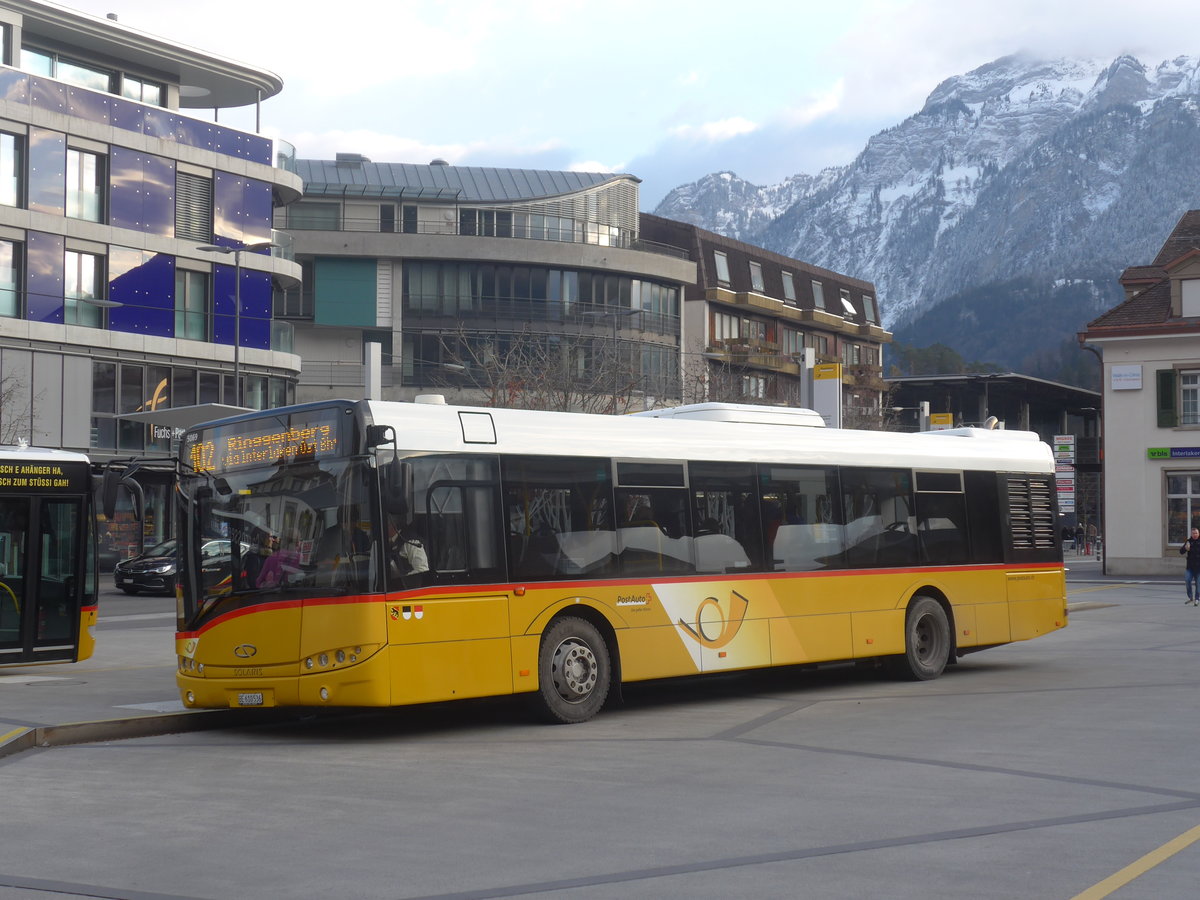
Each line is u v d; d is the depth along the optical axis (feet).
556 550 45.57
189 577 43.96
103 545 156.35
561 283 247.70
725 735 42.19
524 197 261.44
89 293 154.92
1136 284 188.03
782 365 287.89
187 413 113.70
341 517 41.27
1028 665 65.10
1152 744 39.22
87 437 152.76
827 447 55.88
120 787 33.30
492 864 24.67
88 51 160.35
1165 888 22.61
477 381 227.40
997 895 22.20
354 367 240.32
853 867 24.23
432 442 42.88
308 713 48.26
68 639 62.03
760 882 23.17
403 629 41.09
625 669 46.98
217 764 37.14
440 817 29.17
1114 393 170.81
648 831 27.55
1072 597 124.36
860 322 338.13
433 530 42.45
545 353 194.90
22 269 147.54
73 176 153.48
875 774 34.40
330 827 28.12
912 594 58.29
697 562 49.96
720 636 50.14
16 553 60.75
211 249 148.77
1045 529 65.51
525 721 46.24
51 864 24.85
